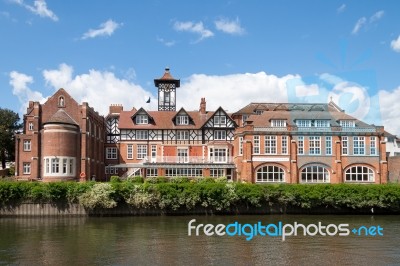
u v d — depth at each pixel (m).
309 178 54.47
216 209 44.28
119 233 32.91
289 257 24.44
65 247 27.47
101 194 42.56
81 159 55.56
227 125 65.00
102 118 64.75
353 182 54.28
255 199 44.38
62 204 43.59
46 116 56.88
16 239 30.30
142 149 65.19
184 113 65.44
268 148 54.62
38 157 56.06
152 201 43.56
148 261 23.61
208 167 59.16
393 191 44.81
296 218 42.19
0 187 42.66
